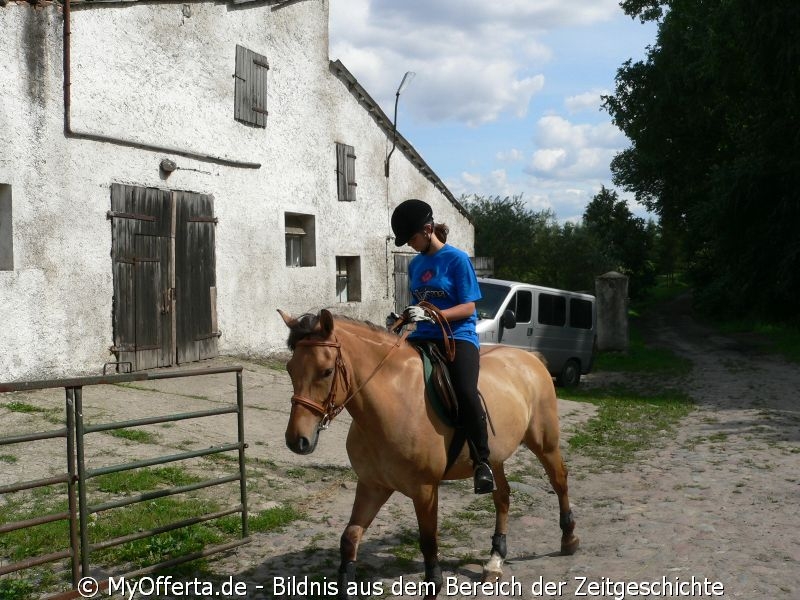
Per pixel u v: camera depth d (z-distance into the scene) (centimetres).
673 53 3797
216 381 1198
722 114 3828
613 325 2547
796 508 701
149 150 1230
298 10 1611
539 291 1669
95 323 1128
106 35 1152
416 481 449
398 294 2012
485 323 1516
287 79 1583
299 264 1689
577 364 1783
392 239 1980
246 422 962
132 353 1186
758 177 3000
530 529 647
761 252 3142
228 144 1416
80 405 467
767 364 2188
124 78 1185
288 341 431
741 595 478
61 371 1073
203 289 1348
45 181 1054
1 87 992
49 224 1059
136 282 1199
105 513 614
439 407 457
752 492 768
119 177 1173
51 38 1061
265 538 596
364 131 1859
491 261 2542
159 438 834
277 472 774
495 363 556
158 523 596
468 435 464
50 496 640
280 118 1561
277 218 1549
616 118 4306
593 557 567
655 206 4847
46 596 470
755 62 2781
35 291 1038
